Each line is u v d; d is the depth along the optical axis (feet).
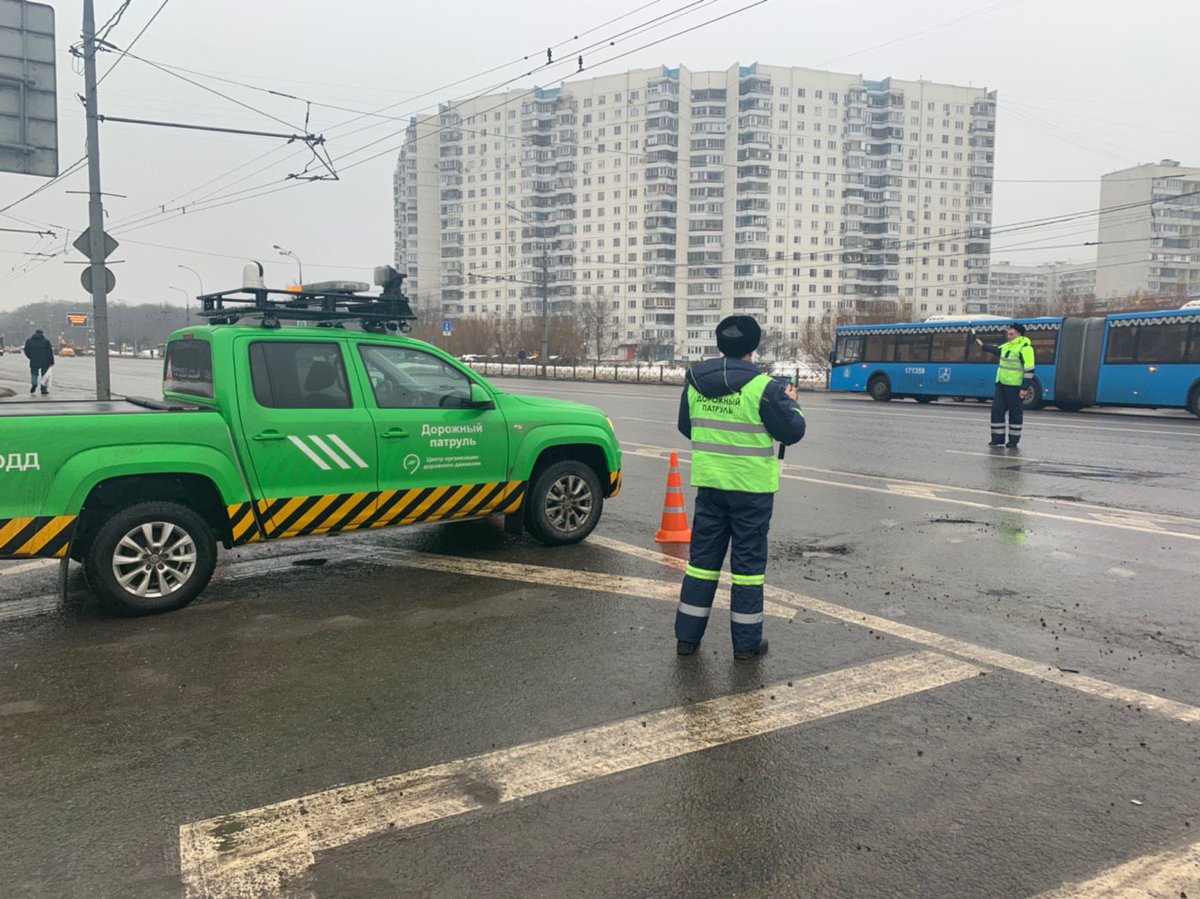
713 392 15.07
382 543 23.95
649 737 12.21
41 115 55.11
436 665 14.93
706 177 346.95
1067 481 34.47
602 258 360.07
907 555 22.52
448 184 380.58
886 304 243.40
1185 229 265.13
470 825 10.02
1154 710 13.07
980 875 9.07
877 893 8.79
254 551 23.08
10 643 16.01
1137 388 72.59
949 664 14.92
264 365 18.49
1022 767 11.34
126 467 16.67
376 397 19.98
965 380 86.84
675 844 9.64
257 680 14.29
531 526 22.94
